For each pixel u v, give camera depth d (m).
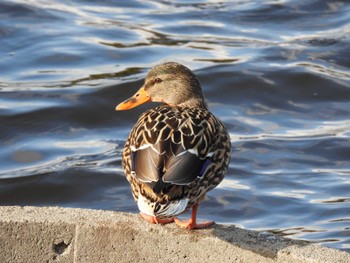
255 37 17.66
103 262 8.02
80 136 14.19
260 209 12.12
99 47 17.06
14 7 18.52
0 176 12.99
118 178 12.91
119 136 14.21
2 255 8.03
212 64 16.34
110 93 15.24
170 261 7.92
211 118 8.22
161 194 7.52
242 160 13.44
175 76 9.09
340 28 18.11
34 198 12.53
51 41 17.22
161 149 7.57
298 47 17.16
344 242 11.20
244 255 7.70
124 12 18.78
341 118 14.92
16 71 16.19
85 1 19.25
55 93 15.24
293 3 19.09
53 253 8.02
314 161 13.48
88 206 12.29
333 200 12.33
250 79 15.89
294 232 11.48
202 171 7.72
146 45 17.17
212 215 11.93
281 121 14.80
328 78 15.99
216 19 18.44
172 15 18.61
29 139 14.05
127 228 7.95
